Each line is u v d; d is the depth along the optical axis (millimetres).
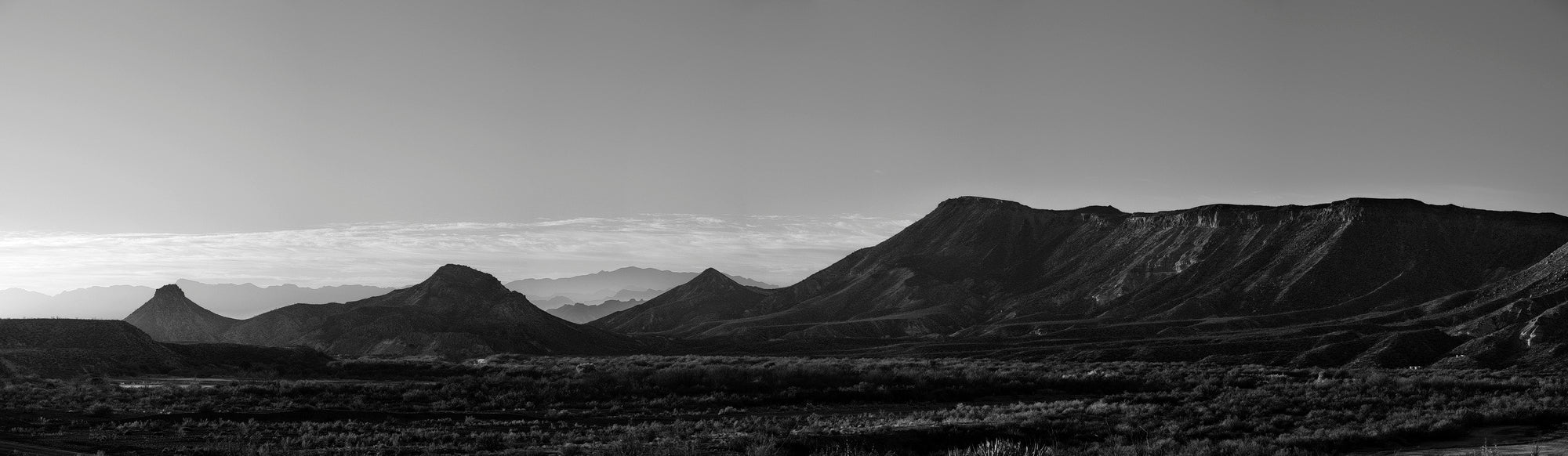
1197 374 76375
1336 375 75000
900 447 39719
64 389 61000
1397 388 60938
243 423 45031
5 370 75875
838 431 41875
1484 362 125188
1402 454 37781
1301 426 45750
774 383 66312
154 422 44656
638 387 64500
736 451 37531
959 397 63531
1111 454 36719
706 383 66500
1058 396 64875
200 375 84812
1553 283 179750
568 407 57250
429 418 50219
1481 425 44969
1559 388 58312
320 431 42906
